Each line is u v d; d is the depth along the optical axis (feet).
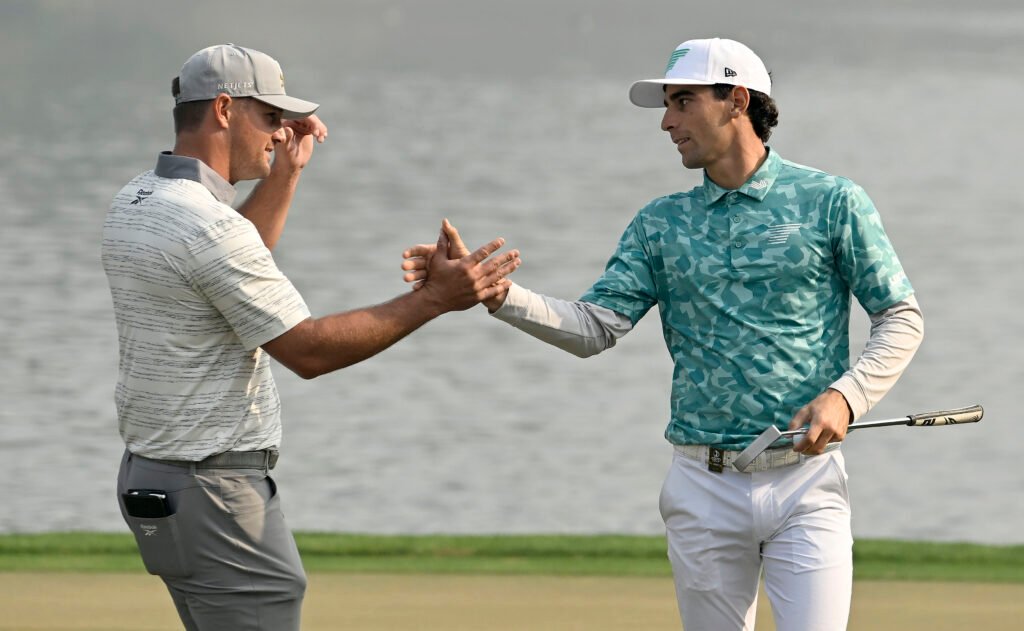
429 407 162.71
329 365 39.11
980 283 245.24
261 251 38.37
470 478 133.80
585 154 446.19
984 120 551.18
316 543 73.72
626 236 44.91
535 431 153.28
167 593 61.57
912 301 42.37
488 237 287.48
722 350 42.60
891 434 152.66
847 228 41.96
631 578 65.92
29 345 188.44
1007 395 171.63
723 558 42.91
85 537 74.49
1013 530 120.67
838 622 41.50
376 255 265.75
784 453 42.06
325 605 60.03
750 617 43.75
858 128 523.70
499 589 63.41
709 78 42.04
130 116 564.30
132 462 39.73
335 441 146.72
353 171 401.70
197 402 38.70
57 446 142.20
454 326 206.18
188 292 38.24
